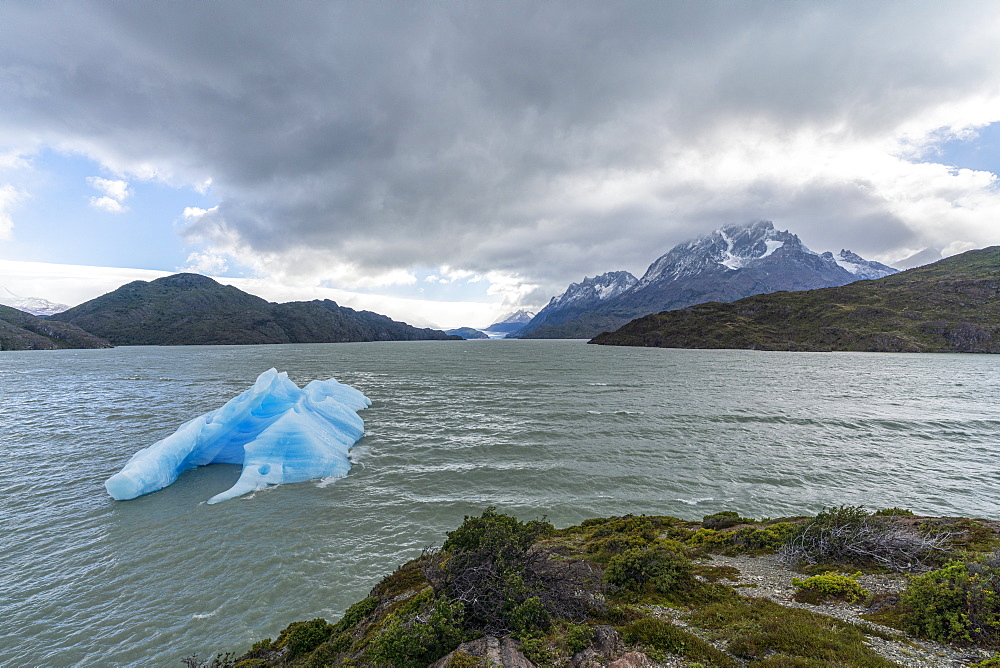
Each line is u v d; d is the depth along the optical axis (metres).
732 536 15.56
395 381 83.25
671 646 7.77
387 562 18.62
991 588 8.27
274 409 38.38
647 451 35.00
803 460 32.66
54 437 39.00
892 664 7.04
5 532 21.47
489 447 36.22
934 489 26.84
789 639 7.71
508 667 7.06
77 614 15.25
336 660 9.98
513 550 11.59
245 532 21.42
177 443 30.12
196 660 12.91
